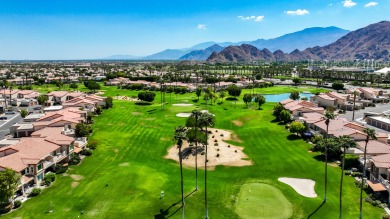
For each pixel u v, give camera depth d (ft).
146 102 595.06
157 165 274.36
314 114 390.63
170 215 191.62
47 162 242.58
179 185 232.73
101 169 261.44
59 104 562.66
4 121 441.27
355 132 289.33
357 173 242.99
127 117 459.73
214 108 529.45
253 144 332.60
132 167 265.34
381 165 216.95
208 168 266.98
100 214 191.42
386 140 297.12
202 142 305.12
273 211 193.57
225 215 190.70
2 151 239.09
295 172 254.68
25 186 223.10
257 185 231.50
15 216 187.62
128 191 221.46
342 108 520.83
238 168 266.16
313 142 320.70
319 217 186.19
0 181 183.62
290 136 350.84
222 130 389.39
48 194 215.92
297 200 207.21
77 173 253.24
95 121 431.02
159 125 412.57
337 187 224.74
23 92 625.00
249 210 195.11
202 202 207.31
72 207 199.00
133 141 341.82
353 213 189.47
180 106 548.72
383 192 208.54
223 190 224.12
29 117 400.06
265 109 515.91
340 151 273.33
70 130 331.36
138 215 191.11
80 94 595.88
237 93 626.23
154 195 216.33
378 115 429.38
